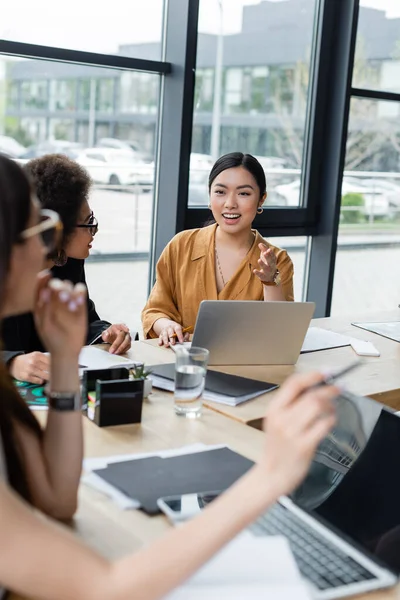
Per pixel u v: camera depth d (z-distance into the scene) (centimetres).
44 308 132
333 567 118
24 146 344
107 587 87
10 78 333
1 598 109
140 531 131
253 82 410
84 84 355
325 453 175
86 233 239
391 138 470
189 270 302
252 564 112
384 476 162
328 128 442
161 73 375
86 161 365
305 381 95
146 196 389
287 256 309
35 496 130
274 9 409
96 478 150
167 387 213
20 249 106
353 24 424
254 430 184
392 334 297
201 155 398
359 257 477
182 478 151
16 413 129
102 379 190
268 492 91
